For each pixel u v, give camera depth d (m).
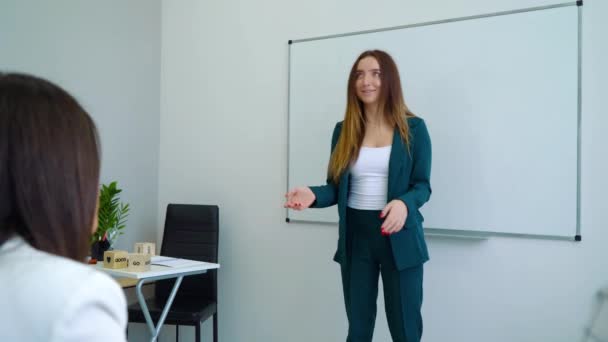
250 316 2.87
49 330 0.44
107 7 2.90
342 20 2.65
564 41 2.11
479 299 2.25
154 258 2.18
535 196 2.15
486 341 2.23
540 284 2.13
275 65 2.87
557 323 2.10
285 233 2.79
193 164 3.15
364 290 1.74
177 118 3.23
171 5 3.29
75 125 0.54
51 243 0.52
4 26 2.33
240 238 2.94
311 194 1.78
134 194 3.08
